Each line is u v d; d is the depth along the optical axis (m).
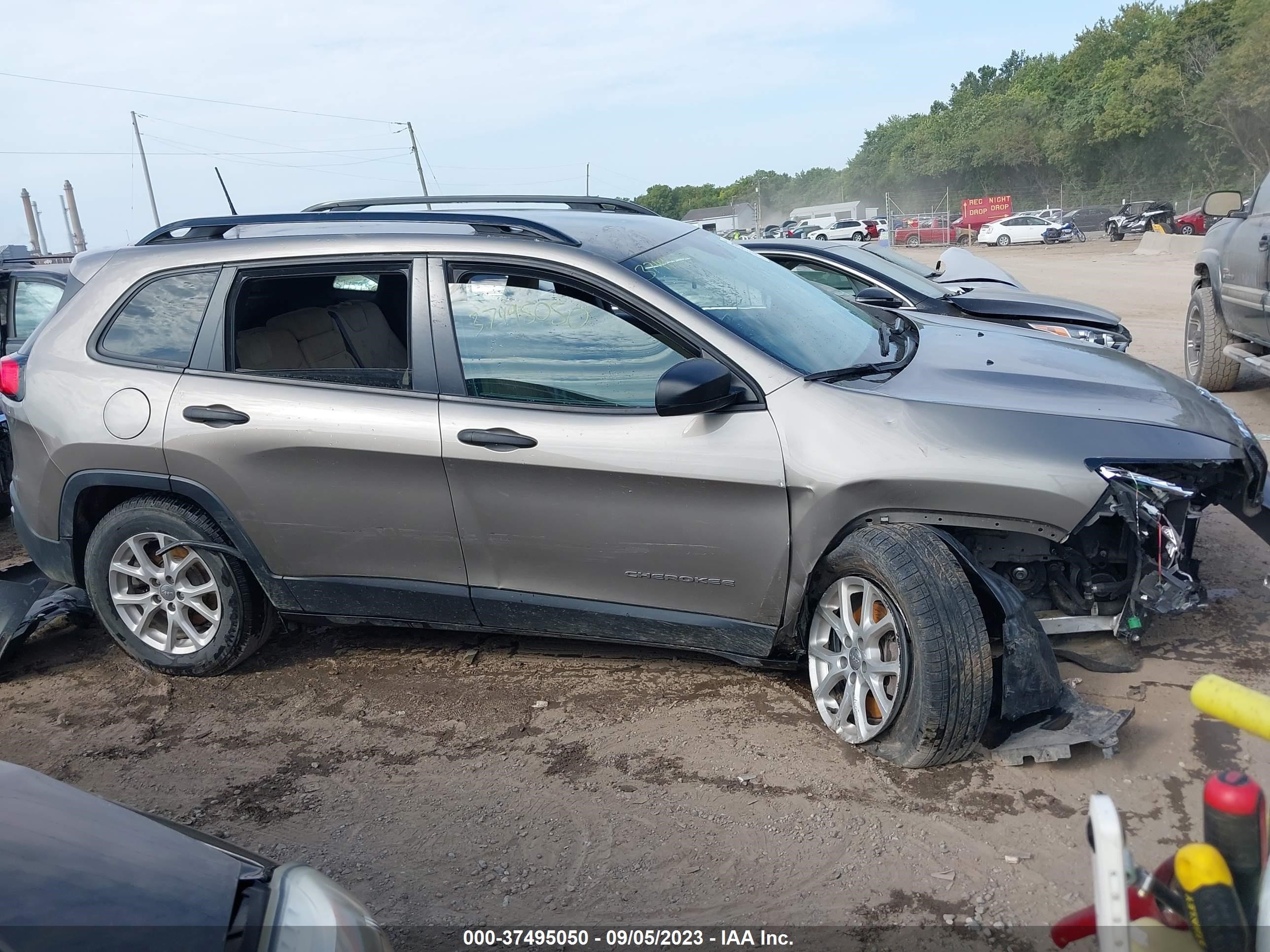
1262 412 8.00
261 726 4.12
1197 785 3.24
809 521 3.55
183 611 4.46
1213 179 55.94
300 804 3.56
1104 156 63.09
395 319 4.30
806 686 4.07
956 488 3.43
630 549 3.80
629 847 3.18
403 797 3.56
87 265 4.55
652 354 3.76
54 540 4.52
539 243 3.93
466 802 3.49
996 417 3.55
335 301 4.30
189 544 4.28
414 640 4.76
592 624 3.99
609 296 3.80
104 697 4.44
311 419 4.02
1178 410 3.77
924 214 62.75
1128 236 40.41
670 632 3.90
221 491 4.17
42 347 4.48
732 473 3.58
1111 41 72.50
